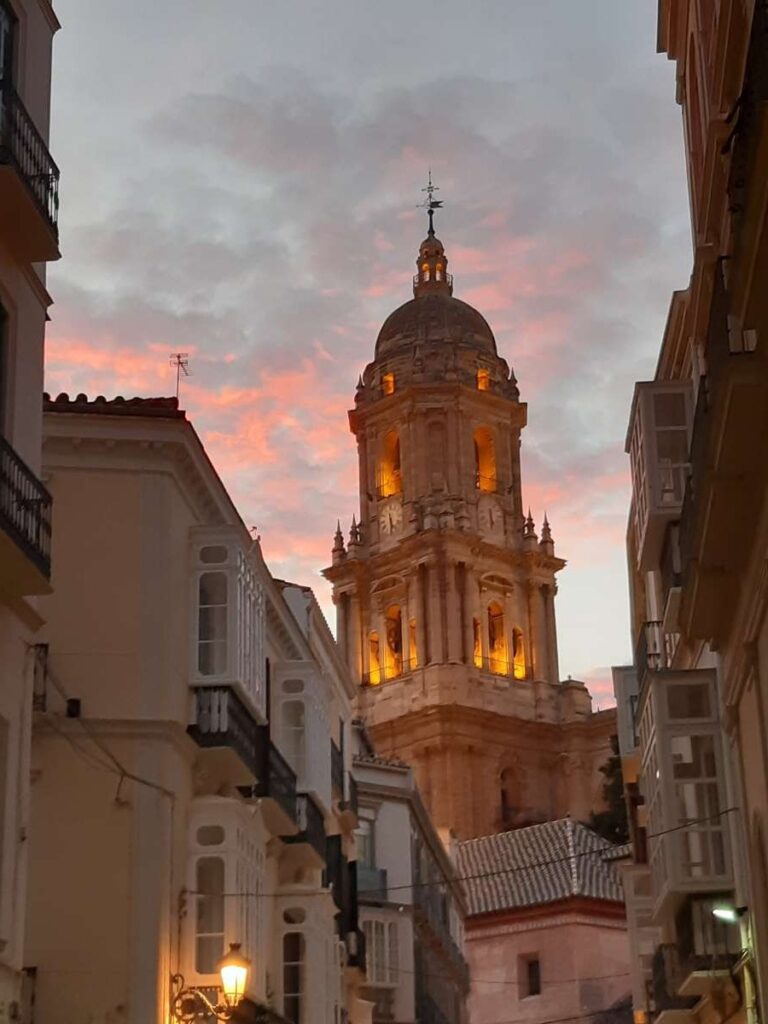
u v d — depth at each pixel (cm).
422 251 10400
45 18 2020
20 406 1850
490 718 8956
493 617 9381
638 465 2691
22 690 1817
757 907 1955
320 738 3322
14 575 1719
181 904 2512
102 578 2561
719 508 1644
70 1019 2353
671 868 2523
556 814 9069
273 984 2944
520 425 9819
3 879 1734
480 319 10062
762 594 1658
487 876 6128
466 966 5819
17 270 1856
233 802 2594
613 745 8125
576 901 5784
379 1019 4647
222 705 2623
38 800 2445
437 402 9544
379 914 4753
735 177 1429
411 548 9281
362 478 9756
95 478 2605
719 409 1509
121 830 2438
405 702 9038
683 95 2408
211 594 2692
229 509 2883
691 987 2577
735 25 1703
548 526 9606
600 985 5716
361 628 9444
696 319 2258
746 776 1966
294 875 3130
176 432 2614
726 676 2025
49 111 2014
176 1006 2447
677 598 2344
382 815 4959
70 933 2389
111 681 2508
